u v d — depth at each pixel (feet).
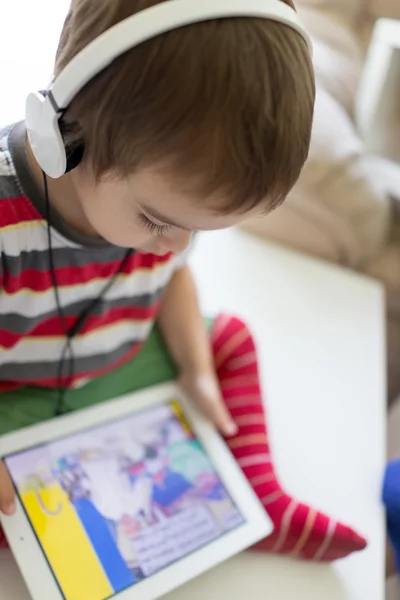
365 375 3.19
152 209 1.71
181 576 2.23
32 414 2.51
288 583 2.40
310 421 2.93
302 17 3.63
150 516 2.32
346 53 3.73
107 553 2.19
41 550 2.12
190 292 2.93
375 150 3.70
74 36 1.64
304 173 3.42
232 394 2.81
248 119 1.51
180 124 1.51
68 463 2.35
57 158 1.67
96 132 1.62
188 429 2.64
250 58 1.50
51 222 2.07
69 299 2.35
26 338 2.40
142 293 2.61
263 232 3.84
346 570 2.49
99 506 2.28
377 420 3.01
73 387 2.64
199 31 1.47
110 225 1.86
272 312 3.37
